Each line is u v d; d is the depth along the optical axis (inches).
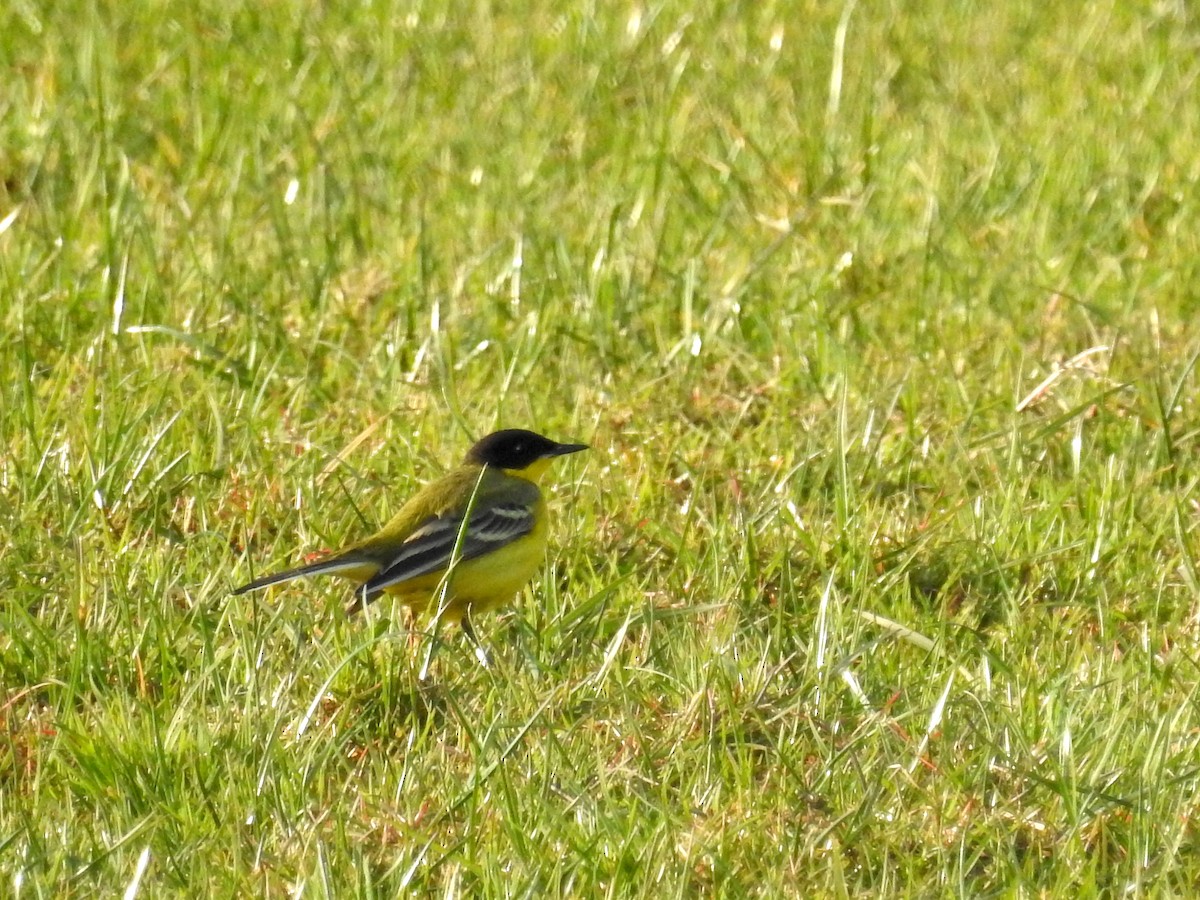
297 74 850.8
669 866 309.7
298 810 324.2
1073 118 846.5
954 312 619.8
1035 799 338.0
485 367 562.3
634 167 759.1
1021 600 429.4
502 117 820.6
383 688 370.9
